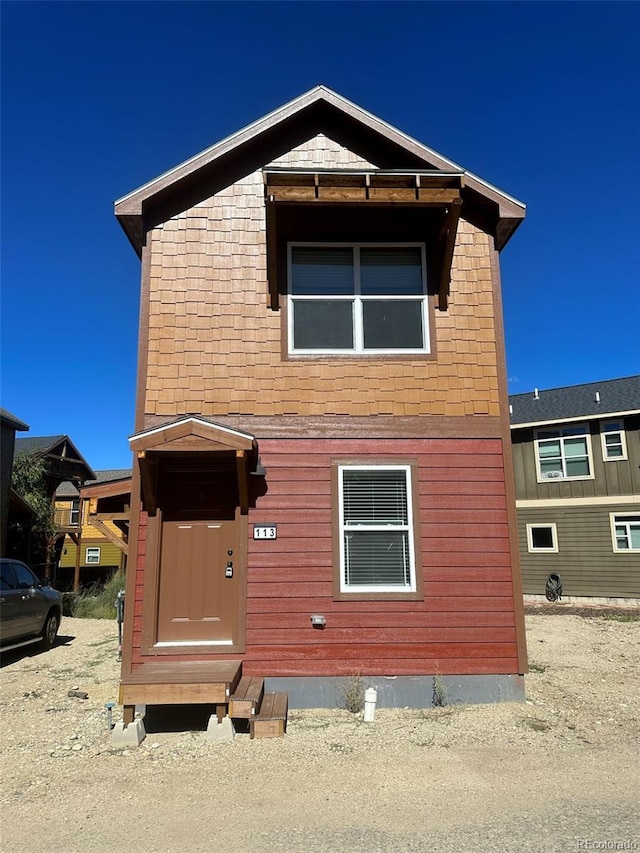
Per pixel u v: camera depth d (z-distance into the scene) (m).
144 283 7.88
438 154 8.13
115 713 6.99
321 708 6.97
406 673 7.13
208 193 8.20
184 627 7.24
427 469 7.64
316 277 8.17
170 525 7.49
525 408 23.61
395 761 5.27
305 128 8.59
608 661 10.25
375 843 3.79
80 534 24.62
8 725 6.61
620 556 19.55
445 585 7.36
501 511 7.58
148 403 7.62
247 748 5.66
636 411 19.50
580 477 20.56
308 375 7.81
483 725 6.30
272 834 3.94
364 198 7.54
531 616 16.61
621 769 5.04
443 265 7.99
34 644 11.73
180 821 4.16
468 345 7.99
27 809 4.39
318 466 7.59
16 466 22.91
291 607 7.22
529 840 3.78
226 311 7.91
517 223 8.17
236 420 7.64
